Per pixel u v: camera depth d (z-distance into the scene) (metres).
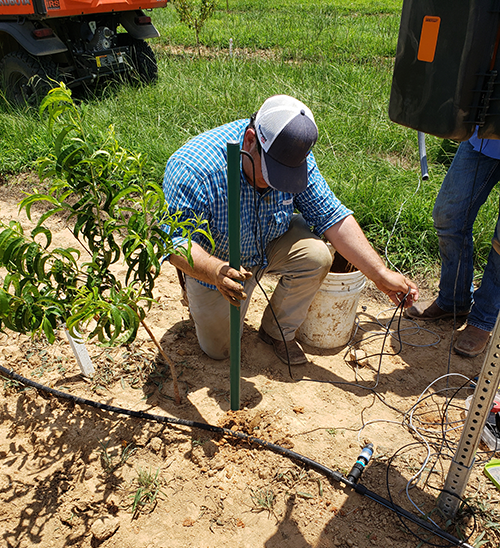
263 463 2.29
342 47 9.72
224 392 2.65
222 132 2.37
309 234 2.64
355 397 2.67
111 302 1.96
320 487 2.17
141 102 6.19
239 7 16.83
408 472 2.27
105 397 2.61
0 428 2.46
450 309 3.20
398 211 4.02
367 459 2.24
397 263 3.79
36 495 2.16
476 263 3.72
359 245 2.54
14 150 5.32
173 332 3.09
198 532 2.03
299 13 14.67
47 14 5.72
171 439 2.38
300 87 6.64
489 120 1.67
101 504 2.12
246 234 2.47
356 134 5.46
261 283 3.64
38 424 2.46
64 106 1.85
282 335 2.70
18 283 1.86
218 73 7.40
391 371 2.87
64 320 2.05
